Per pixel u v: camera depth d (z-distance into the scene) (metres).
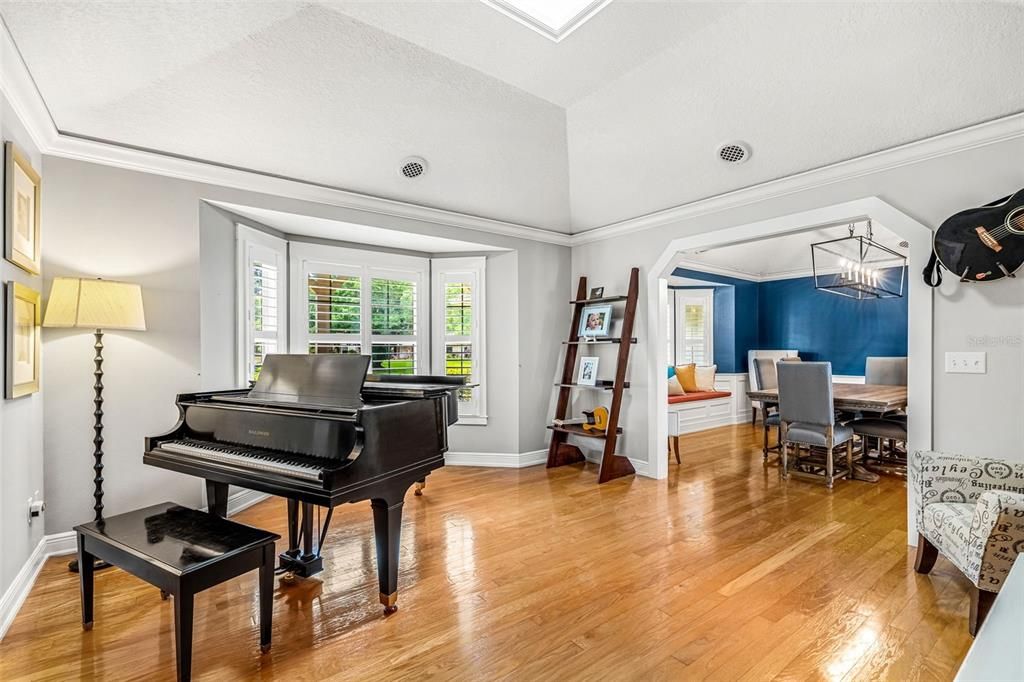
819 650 1.88
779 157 3.23
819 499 3.76
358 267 4.53
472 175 3.88
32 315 2.45
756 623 2.06
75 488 2.77
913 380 2.85
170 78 2.56
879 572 2.52
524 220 4.65
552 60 2.77
